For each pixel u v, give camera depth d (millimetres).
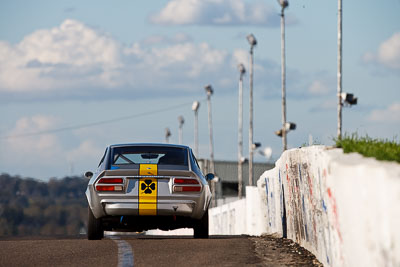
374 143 30094
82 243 43031
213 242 42938
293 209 44281
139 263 33531
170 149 48062
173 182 45938
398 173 19297
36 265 33219
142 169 45938
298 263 33844
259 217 69250
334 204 27969
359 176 22422
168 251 37969
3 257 36188
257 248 39688
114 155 47406
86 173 52219
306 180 37938
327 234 31109
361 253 22875
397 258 18625
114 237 53188
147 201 45531
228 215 116625
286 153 47188
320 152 31906
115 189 45719
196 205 46094
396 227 18516
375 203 20594
